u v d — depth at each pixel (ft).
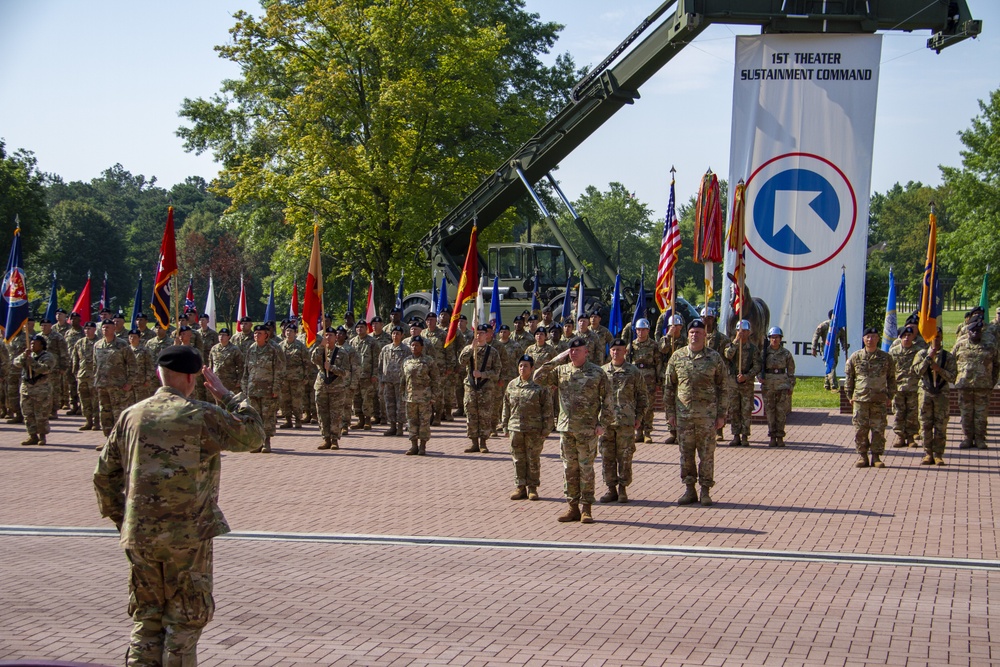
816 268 71.26
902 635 24.50
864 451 50.57
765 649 23.49
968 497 42.80
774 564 31.81
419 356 55.88
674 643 23.94
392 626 25.41
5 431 67.87
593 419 38.17
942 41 69.26
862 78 69.62
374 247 132.26
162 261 61.82
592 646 23.76
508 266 95.91
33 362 59.98
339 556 33.12
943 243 185.98
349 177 123.85
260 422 21.34
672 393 42.70
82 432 67.72
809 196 70.85
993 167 180.34
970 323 57.72
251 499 43.14
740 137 71.67
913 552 33.22
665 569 31.24
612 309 78.02
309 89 122.42
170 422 19.98
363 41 123.85
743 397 58.34
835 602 27.45
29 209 190.39
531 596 28.19
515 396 42.83
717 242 62.49
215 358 67.82
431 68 129.18
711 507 41.22
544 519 39.06
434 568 31.48
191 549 19.76
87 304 88.12
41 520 38.70
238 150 145.89
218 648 23.70
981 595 28.14
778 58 70.54
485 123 126.62
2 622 25.59
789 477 48.19
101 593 28.43
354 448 59.21
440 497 43.70
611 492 42.60
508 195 91.45
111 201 448.24
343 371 58.13
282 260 160.25
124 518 19.89
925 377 51.03
